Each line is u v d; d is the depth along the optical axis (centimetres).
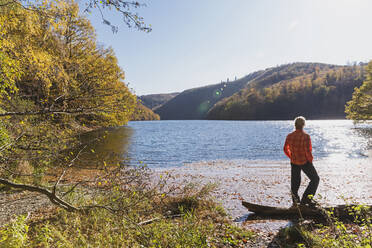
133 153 1778
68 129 444
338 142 2414
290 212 495
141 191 442
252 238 388
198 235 325
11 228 240
